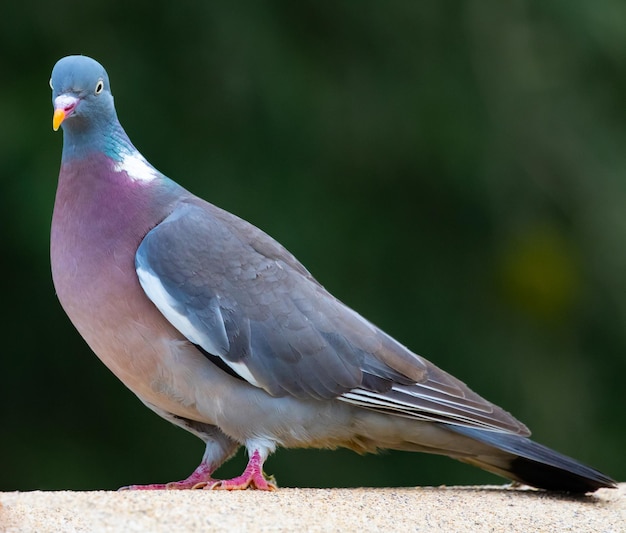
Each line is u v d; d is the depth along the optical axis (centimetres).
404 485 1407
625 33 1474
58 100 844
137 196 852
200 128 1395
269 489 812
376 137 1450
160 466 1409
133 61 1376
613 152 1515
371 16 1453
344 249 1438
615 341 1520
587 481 834
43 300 1386
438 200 1484
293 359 832
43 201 1275
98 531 640
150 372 835
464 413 848
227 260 838
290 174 1424
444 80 1464
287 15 1438
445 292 1486
